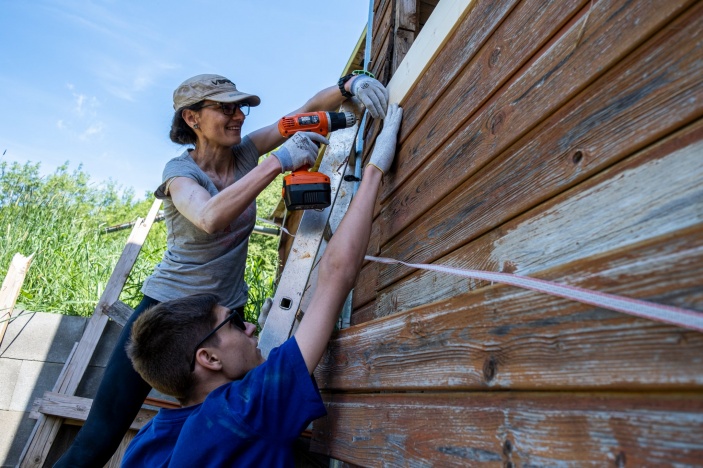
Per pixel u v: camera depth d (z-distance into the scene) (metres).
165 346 1.66
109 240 6.41
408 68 2.17
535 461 0.92
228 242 2.22
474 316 1.14
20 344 3.88
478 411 1.10
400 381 1.41
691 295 0.68
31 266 5.18
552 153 1.16
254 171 1.84
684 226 0.80
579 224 1.04
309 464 3.13
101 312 3.73
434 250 1.66
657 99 0.89
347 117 2.08
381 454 1.48
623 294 0.78
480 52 1.57
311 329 1.58
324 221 2.10
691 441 0.66
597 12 1.06
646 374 0.73
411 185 1.93
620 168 0.95
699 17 0.83
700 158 0.79
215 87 2.11
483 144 1.45
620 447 0.76
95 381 3.69
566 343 0.88
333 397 1.97
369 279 2.28
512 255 1.24
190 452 1.46
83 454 2.05
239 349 1.72
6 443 3.72
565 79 1.14
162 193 2.16
